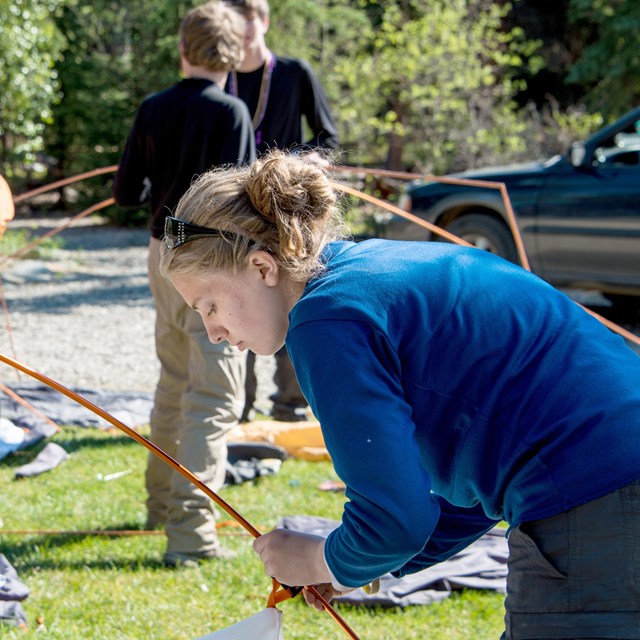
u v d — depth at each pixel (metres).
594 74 15.89
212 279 1.62
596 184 7.39
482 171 8.27
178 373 3.63
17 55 13.78
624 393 1.56
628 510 1.51
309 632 3.00
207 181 1.64
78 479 4.46
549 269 7.73
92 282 11.02
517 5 18.06
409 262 1.61
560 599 1.53
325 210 1.62
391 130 13.92
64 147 18.98
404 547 1.49
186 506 3.45
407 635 2.98
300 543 1.72
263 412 5.58
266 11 4.42
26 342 7.66
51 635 2.93
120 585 3.31
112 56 17.69
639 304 8.43
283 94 4.52
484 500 1.66
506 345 1.57
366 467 1.46
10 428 4.24
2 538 3.73
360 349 1.50
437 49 13.51
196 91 3.40
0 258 11.80
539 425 1.55
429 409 1.58
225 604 3.19
